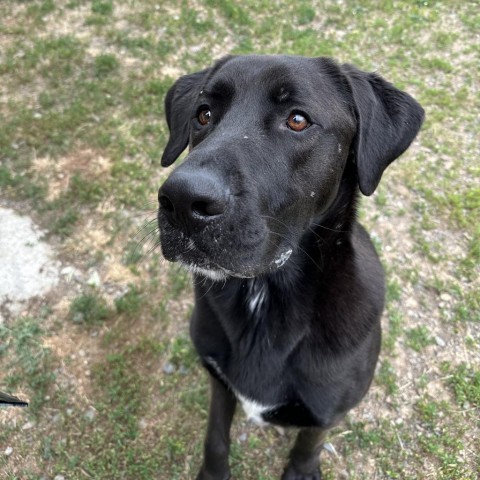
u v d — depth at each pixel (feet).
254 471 1.62
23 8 3.42
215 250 0.98
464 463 1.60
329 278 1.28
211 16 3.40
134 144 2.52
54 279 2.03
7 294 1.97
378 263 1.51
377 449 1.65
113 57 2.99
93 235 2.16
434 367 1.82
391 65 3.10
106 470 1.60
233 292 1.28
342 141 1.19
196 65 3.03
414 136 1.32
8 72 2.93
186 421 1.71
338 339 1.28
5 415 1.69
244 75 1.15
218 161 0.98
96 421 1.69
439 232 2.20
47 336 1.87
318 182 1.16
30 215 2.22
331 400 1.31
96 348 1.86
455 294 2.00
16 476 1.59
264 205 1.05
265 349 1.30
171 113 1.53
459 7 3.58
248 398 1.34
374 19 3.47
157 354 1.84
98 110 2.68
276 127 1.10
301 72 1.14
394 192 2.35
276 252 1.12
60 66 2.96
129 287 2.01
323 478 1.59
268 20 3.40
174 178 0.90
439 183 2.40
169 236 0.98
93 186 2.31
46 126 2.58
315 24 3.43
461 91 2.90
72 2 3.44
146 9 3.43
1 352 1.82
